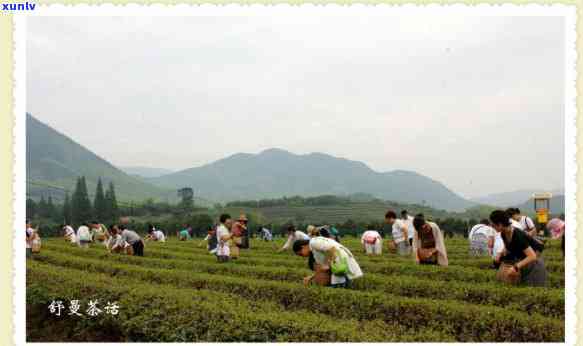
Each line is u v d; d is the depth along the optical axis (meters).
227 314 9.39
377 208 163.50
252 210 151.50
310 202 173.50
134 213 127.31
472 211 156.00
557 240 25.14
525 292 10.48
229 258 19.70
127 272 16.81
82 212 102.44
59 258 21.16
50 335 12.26
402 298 10.47
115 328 11.64
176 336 9.71
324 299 11.15
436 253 15.11
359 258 18.70
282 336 8.38
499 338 9.03
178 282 14.52
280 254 22.88
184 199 140.75
